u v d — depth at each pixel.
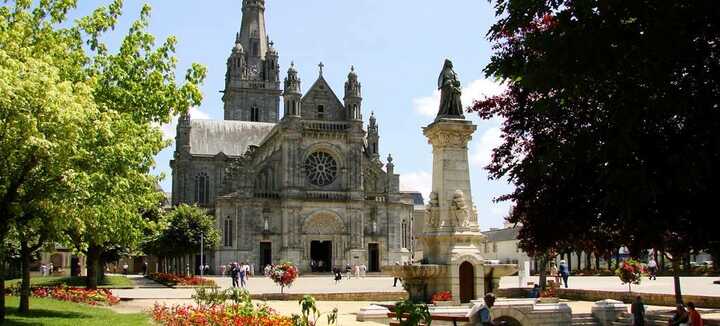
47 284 67.06
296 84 110.12
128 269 144.62
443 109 39.28
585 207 17.42
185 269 109.38
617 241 18.42
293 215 107.06
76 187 26.50
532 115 19.75
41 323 28.42
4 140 22.73
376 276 104.69
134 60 36.50
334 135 111.12
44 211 26.67
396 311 19.86
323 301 53.19
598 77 13.95
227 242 105.44
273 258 106.62
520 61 16.09
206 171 127.44
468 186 38.75
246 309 29.61
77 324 28.53
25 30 30.47
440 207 38.53
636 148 13.48
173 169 128.62
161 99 36.38
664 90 13.16
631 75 13.56
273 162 110.19
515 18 15.86
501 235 142.88
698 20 12.66
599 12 13.70
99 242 31.41
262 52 154.50
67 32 34.69
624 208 14.08
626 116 13.45
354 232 109.88
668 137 13.60
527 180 18.33
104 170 29.14
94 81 29.62
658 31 12.81
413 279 37.94
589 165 15.39
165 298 52.16
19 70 23.11
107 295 45.84
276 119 152.12
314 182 110.56
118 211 32.31
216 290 39.16
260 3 157.00
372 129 124.88
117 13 36.25
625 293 49.34
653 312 37.84
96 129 26.19
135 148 31.45
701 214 14.06
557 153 15.37
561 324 33.25
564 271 60.22
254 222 106.62
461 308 33.91
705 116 12.95
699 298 43.81
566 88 14.44
